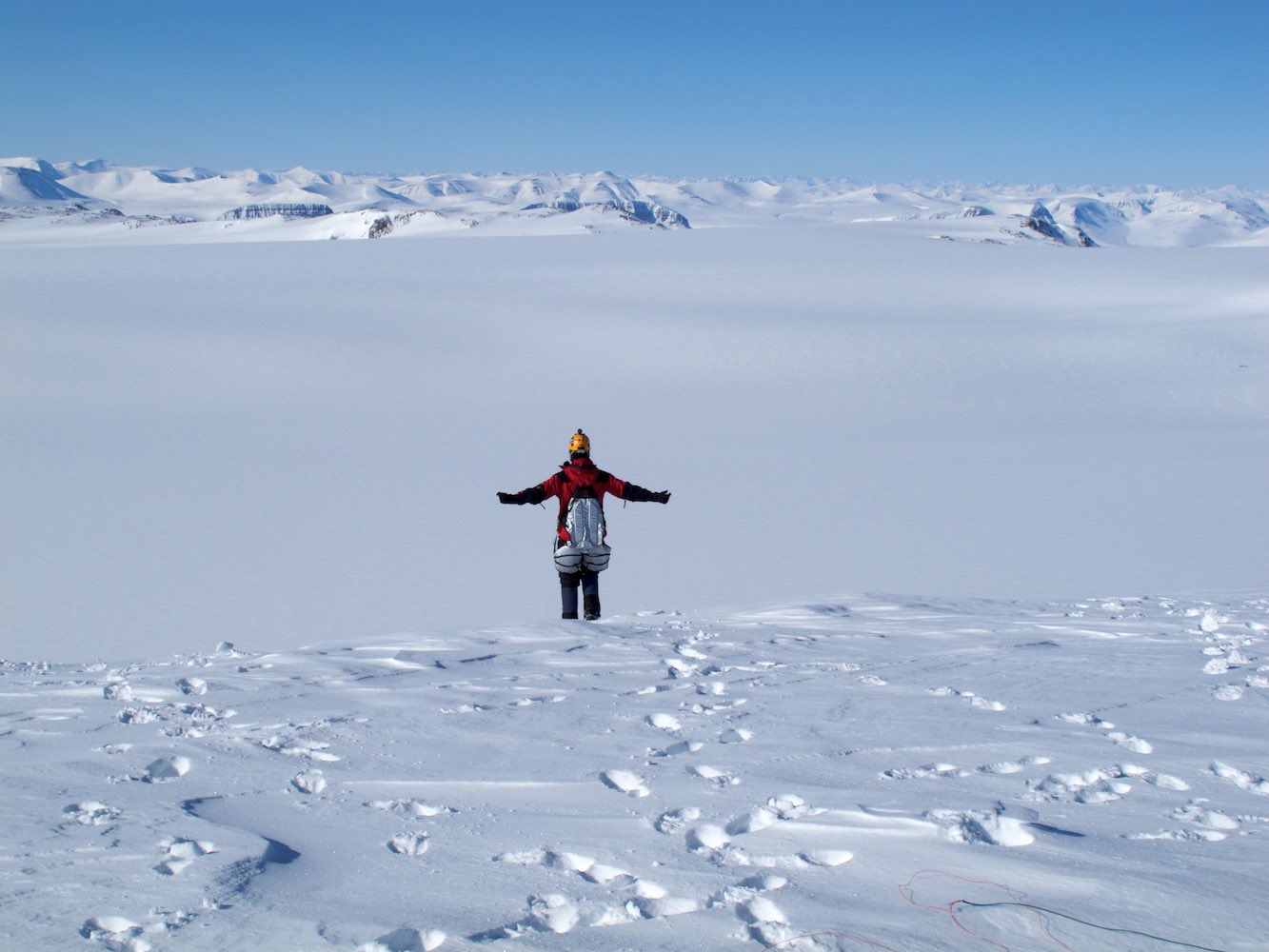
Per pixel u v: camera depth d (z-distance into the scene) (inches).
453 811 131.4
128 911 99.0
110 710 191.6
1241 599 351.3
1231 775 139.9
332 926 96.0
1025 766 147.1
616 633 278.8
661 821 126.2
